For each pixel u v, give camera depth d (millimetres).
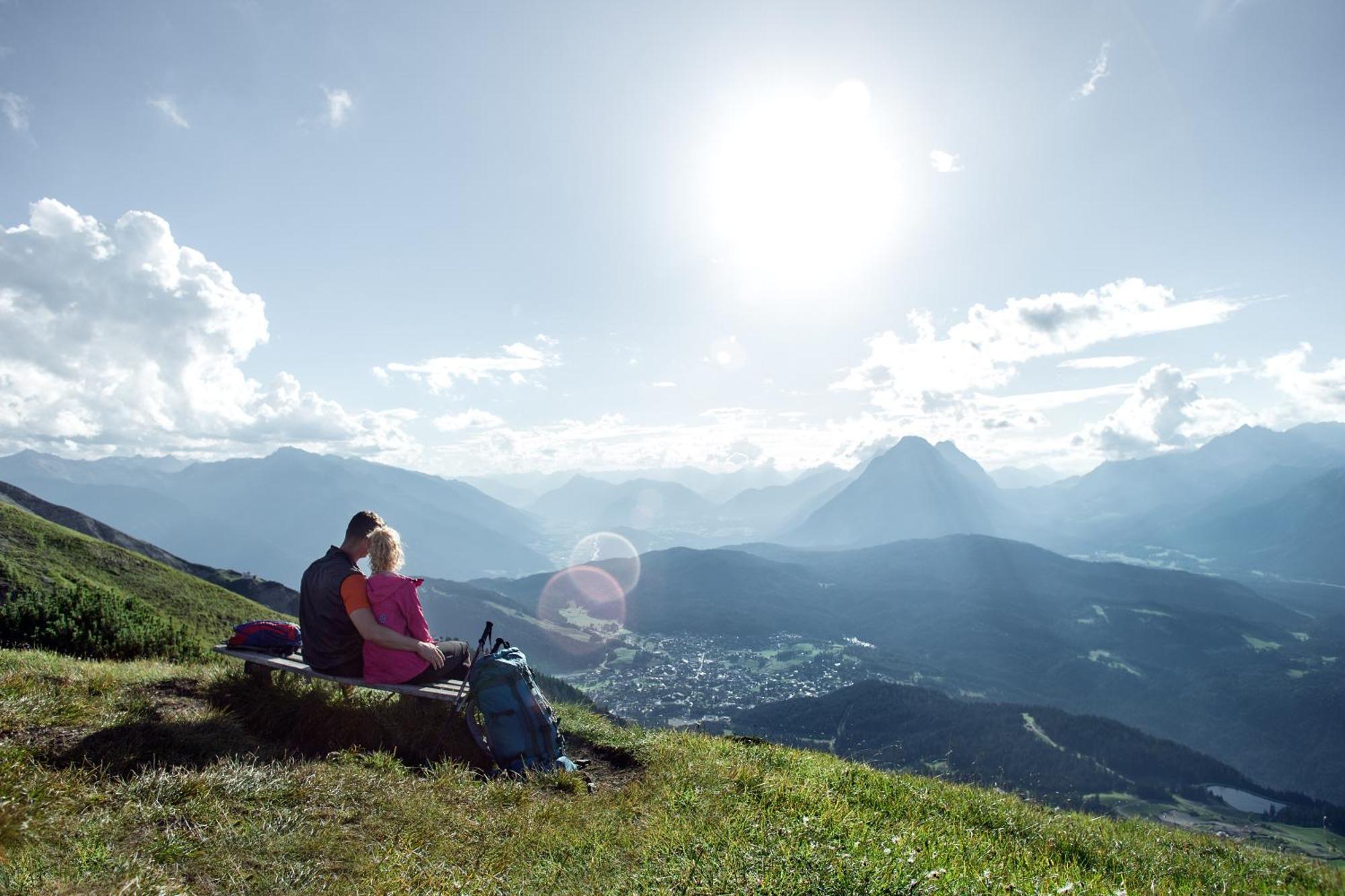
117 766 3371
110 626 6645
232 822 3027
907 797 4340
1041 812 4781
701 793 3648
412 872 2846
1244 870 4285
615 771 4297
